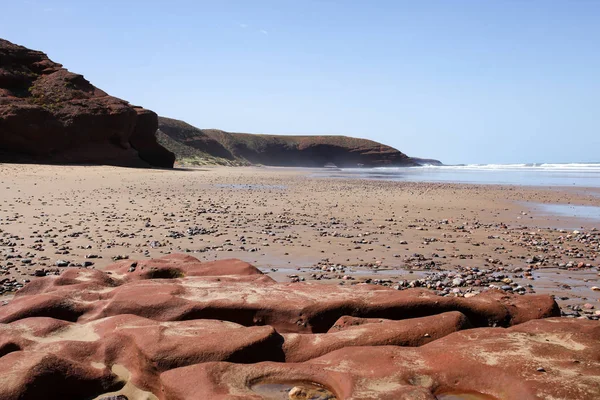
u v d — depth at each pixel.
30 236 12.23
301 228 14.62
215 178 41.84
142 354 4.21
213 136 143.00
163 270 7.05
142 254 10.62
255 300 5.50
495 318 5.43
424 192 30.16
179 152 90.69
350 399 3.44
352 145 155.38
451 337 4.47
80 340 4.65
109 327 4.80
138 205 19.22
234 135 149.75
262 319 5.37
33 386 3.79
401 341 4.56
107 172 41.12
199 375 3.80
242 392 3.69
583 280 9.23
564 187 35.94
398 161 154.00
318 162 152.25
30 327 4.79
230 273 7.02
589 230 15.43
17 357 4.09
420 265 10.22
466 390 3.78
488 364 3.89
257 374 3.91
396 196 26.61
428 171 85.19
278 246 11.87
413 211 19.62
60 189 25.22
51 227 13.59
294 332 5.28
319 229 14.53
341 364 4.02
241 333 4.41
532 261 10.80
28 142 45.78
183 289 5.82
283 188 31.86
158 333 4.45
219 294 5.68
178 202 20.72
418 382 3.82
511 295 5.92
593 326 4.57
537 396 3.45
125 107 51.88
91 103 50.84
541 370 3.72
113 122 50.34
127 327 4.67
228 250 11.29
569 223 16.97
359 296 5.66
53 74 54.78
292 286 6.08
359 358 4.11
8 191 22.98
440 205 22.17
